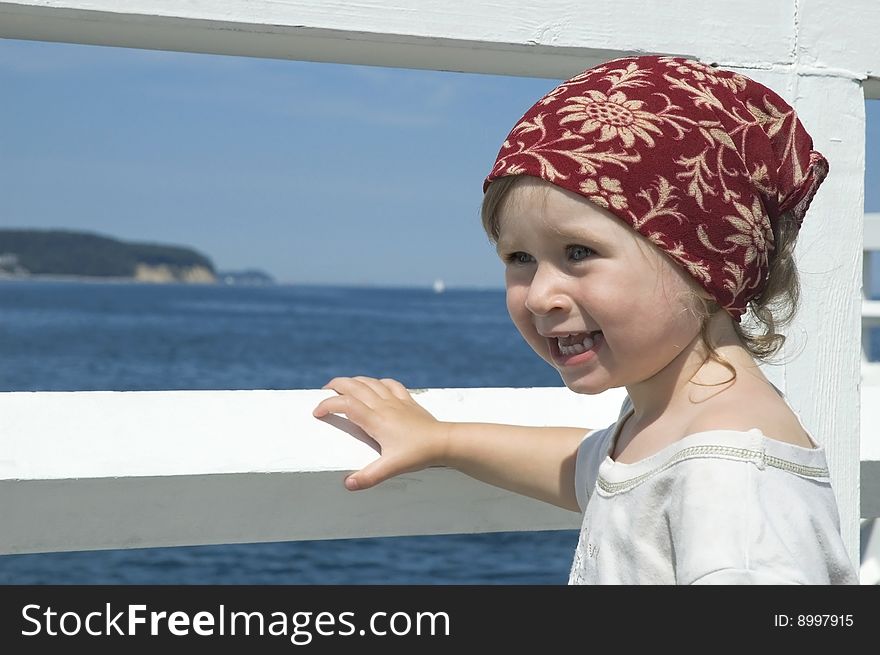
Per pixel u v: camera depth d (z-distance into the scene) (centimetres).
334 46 111
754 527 89
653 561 99
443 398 122
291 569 1004
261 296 13212
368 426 111
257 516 109
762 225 104
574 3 114
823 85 123
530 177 102
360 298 12756
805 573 88
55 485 98
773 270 110
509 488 118
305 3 105
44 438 100
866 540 245
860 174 125
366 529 115
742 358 106
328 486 109
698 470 94
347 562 1027
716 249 100
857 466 124
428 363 3997
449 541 1116
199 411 107
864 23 124
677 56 118
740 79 107
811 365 123
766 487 92
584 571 109
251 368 3659
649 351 101
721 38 119
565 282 102
